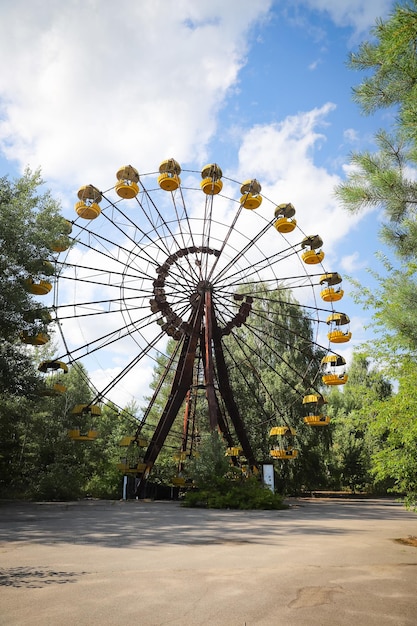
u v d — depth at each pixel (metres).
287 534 12.41
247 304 35.03
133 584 6.39
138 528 13.38
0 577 6.77
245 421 41.12
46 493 29.28
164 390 55.28
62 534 11.91
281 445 39.47
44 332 25.45
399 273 8.09
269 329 44.91
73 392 44.97
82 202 30.67
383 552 9.31
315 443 41.62
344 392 51.12
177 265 33.38
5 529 12.98
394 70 5.46
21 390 25.19
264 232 33.94
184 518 16.75
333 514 19.88
